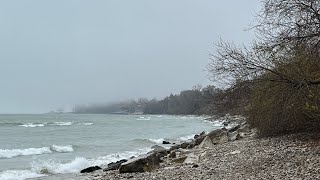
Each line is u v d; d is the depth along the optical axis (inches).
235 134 1186.0
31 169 903.7
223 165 603.5
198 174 548.7
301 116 724.0
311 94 564.7
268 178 446.6
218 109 812.0
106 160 1079.6
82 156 1202.0
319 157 530.3
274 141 792.3
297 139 751.7
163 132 2498.8
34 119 5004.9
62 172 874.8
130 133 2406.5
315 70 590.9
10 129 2719.0
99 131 2600.9
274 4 602.5
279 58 612.1
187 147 1153.4
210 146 1023.6
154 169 715.4
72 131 2566.4
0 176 810.8
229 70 658.8
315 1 544.4
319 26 551.8
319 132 757.3
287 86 633.0
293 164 509.7
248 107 799.1
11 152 1279.5
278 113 750.5
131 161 725.9
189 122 4375.0
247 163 580.7
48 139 1908.2
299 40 571.8
